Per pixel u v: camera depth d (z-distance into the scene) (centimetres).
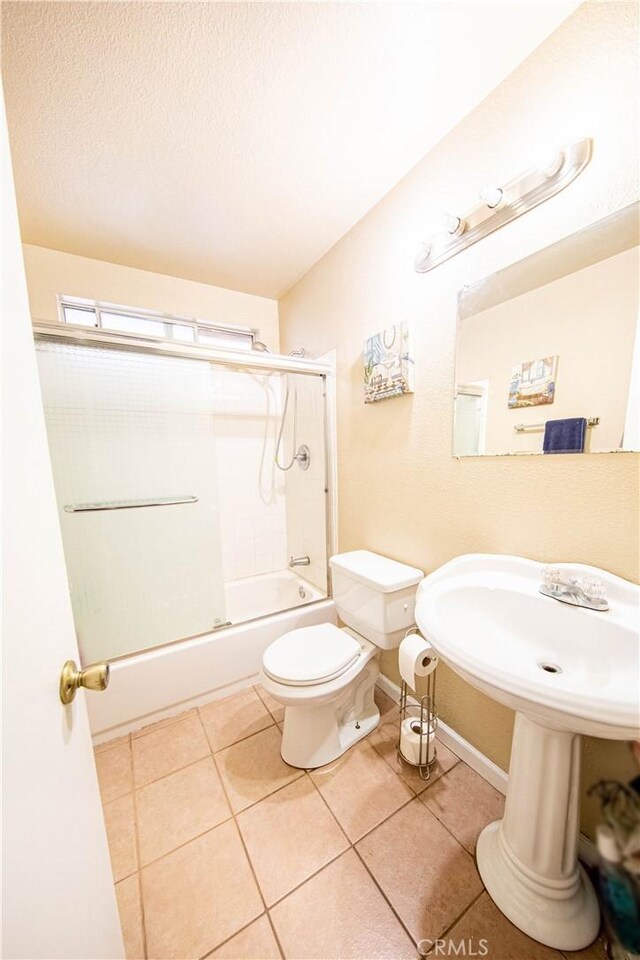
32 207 140
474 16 81
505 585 95
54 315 173
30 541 43
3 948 30
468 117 105
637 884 24
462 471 118
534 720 67
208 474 179
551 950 76
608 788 28
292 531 241
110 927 56
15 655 37
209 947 78
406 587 130
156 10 79
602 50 76
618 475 81
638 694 54
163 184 130
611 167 77
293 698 112
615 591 81
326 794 113
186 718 150
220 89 96
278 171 126
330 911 84
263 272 197
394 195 134
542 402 94
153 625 161
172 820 106
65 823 45
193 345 155
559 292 89
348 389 172
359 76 93
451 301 117
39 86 93
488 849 92
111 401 156
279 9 79
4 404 39
